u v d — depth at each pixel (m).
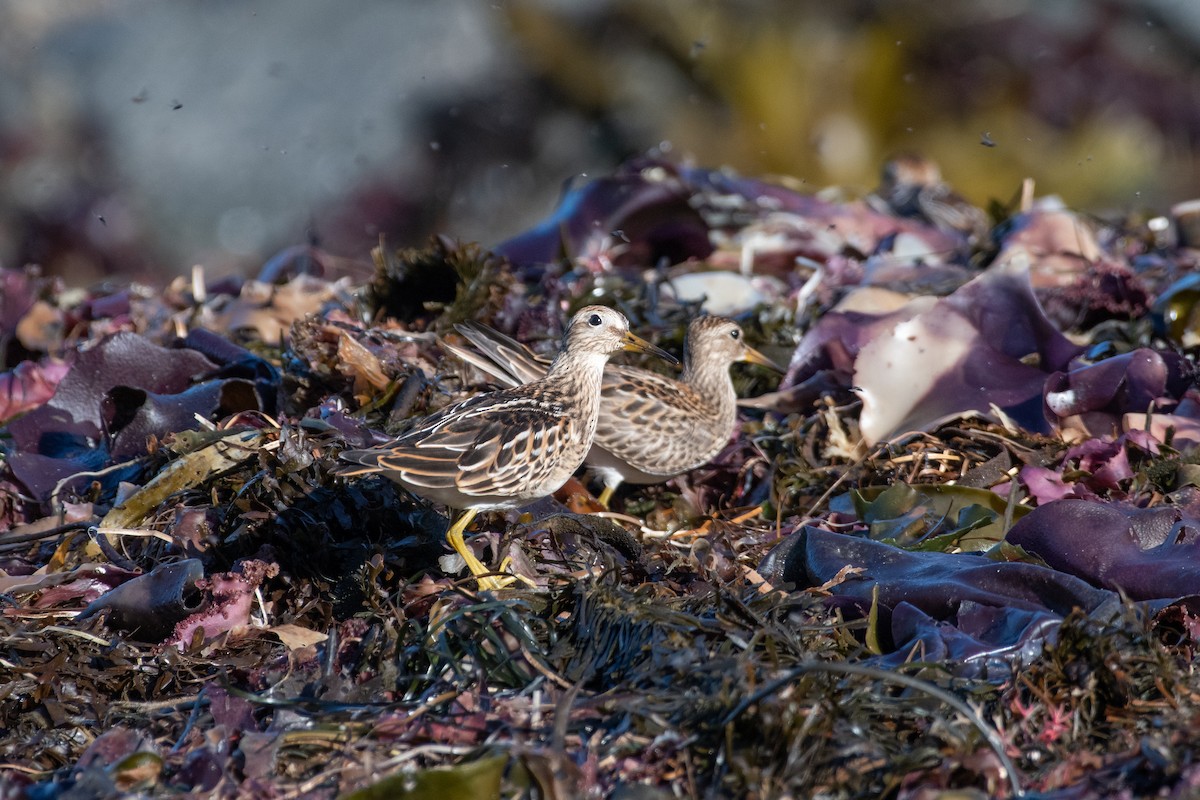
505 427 10.31
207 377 12.35
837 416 11.89
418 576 9.86
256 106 25.95
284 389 11.74
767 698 7.62
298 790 7.66
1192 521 9.52
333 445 10.28
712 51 27.44
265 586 9.66
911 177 20.27
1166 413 11.55
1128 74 28.19
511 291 13.66
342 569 9.77
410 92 26.53
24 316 14.87
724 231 17.08
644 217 16.14
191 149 25.44
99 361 12.23
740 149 27.17
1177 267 15.36
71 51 26.12
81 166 25.25
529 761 7.36
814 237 16.56
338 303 14.23
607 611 8.60
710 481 12.63
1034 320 12.16
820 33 27.81
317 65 26.23
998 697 8.07
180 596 9.24
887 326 12.61
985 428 11.65
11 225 24.53
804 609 8.91
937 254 16.23
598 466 12.33
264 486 10.02
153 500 10.32
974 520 10.14
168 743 8.38
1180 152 27.84
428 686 8.57
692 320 13.00
